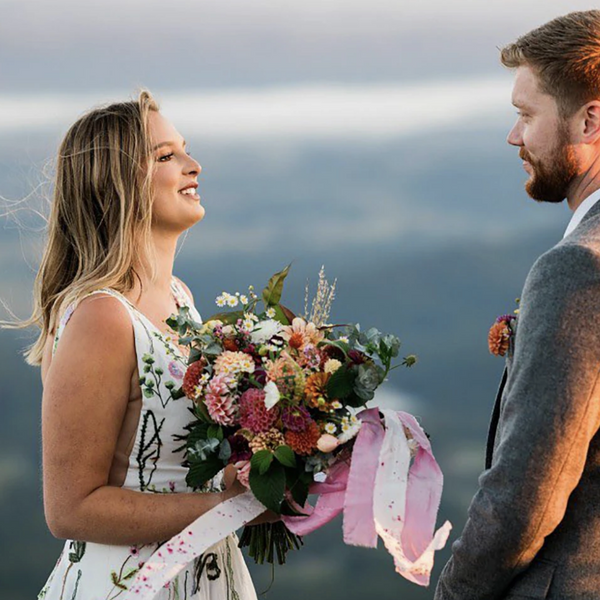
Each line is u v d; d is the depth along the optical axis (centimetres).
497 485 205
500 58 239
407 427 255
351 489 243
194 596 264
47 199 286
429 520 241
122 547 259
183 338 259
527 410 202
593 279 201
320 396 247
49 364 279
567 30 226
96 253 272
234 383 247
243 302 270
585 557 208
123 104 281
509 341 234
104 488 255
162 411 261
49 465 253
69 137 279
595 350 200
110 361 254
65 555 269
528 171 239
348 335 260
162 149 279
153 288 282
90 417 251
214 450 253
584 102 223
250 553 273
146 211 274
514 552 205
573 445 200
